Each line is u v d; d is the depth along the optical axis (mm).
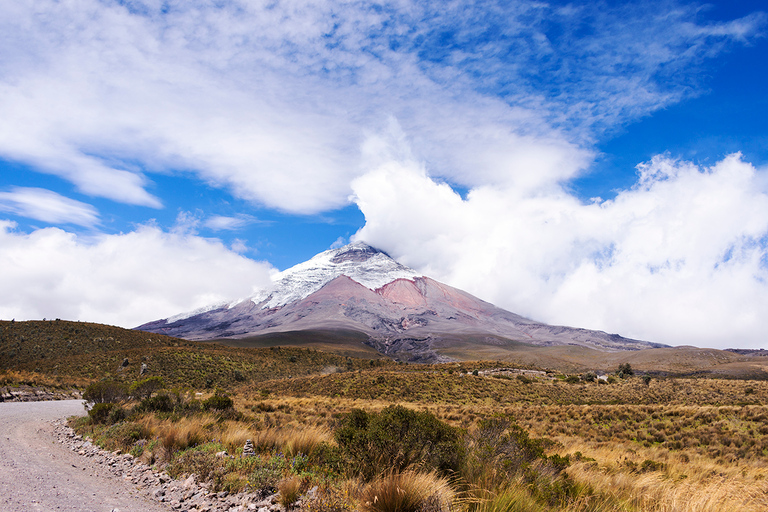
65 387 51344
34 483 8477
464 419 33062
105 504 7309
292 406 39156
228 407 25141
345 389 63250
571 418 33625
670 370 199000
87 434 16359
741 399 51594
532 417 34562
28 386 43906
